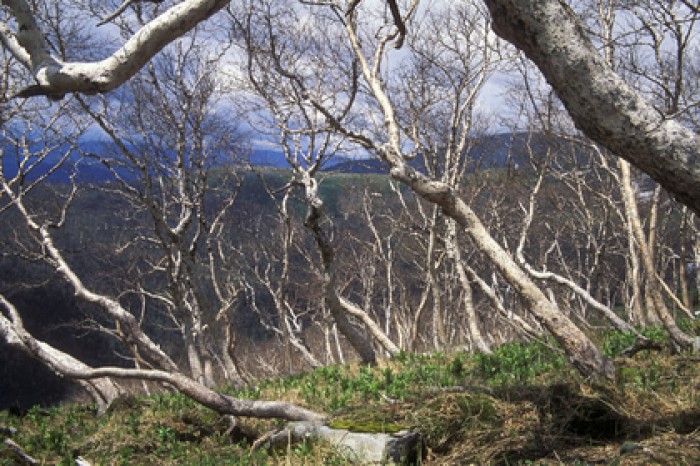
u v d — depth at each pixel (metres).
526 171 20.05
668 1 9.20
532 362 8.97
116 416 8.39
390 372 8.73
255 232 25.16
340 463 5.06
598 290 21.47
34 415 9.19
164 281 28.16
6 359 29.62
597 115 3.71
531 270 12.71
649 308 14.50
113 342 32.28
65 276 12.05
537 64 3.88
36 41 3.98
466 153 17.27
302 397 8.76
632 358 8.28
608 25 10.03
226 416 7.29
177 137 14.84
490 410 5.57
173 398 9.21
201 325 16.52
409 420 5.54
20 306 29.25
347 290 31.56
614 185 20.78
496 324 23.30
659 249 20.42
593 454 4.81
